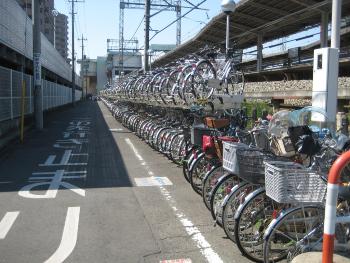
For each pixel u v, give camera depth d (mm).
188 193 6402
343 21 20406
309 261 3070
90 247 4234
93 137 14023
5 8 13141
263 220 3879
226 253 4102
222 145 4828
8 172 7969
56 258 3961
